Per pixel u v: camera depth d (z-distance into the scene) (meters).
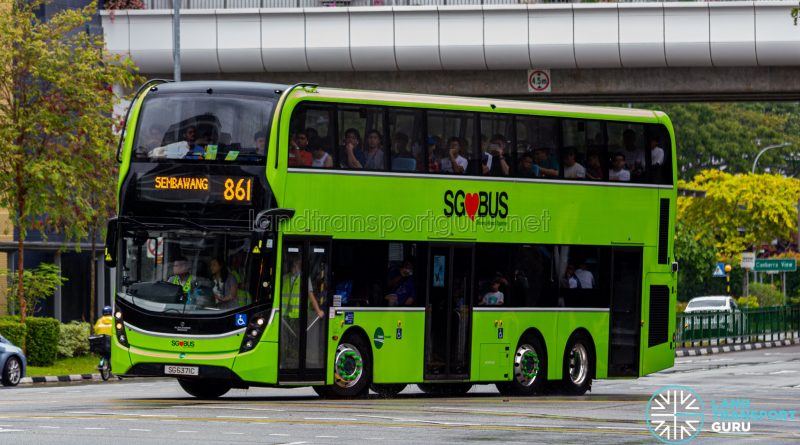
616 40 86.94
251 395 52.97
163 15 88.81
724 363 89.88
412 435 33.16
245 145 44.47
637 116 55.31
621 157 54.91
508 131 51.19
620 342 55.22
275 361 44.38
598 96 91.06
